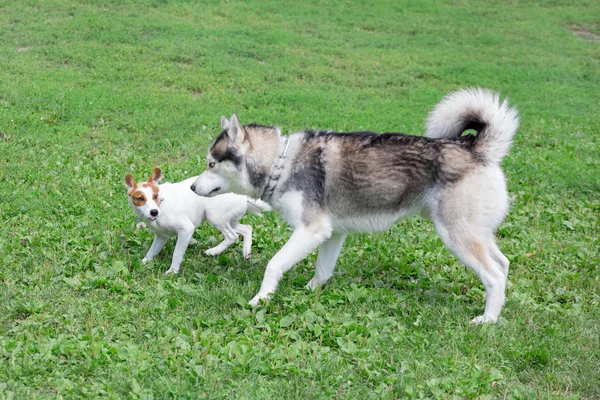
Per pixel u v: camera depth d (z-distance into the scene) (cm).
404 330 528
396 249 700
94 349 455
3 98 1070
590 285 649
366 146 577
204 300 553
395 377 465
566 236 772
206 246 671
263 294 568
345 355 492
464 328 552
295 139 586
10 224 667
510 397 459
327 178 580
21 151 866
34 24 1505
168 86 1267
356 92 1359
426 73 1530
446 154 562
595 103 1415
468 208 555
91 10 1658
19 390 415
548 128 1203
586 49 1862
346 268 650
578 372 498
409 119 1190
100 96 1122
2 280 561
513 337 537
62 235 648
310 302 558
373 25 1906
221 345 489
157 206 588
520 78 1549
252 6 1911
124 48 1414
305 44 1644
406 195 575
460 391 457
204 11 1792
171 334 492
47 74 1218
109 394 421
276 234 708
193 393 424
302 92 1288
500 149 567
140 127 1018
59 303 527
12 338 474
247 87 1297
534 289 634
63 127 973
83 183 782
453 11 2141
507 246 727
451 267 670
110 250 630
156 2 1786
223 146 577
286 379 458
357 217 589
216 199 628
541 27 2028
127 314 518
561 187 916
